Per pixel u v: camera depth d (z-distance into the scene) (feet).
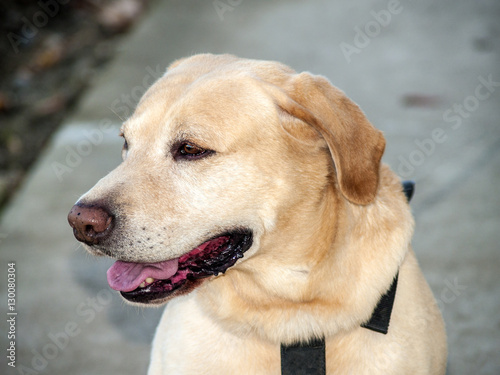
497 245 13.38
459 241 13.61
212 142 7.70
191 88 8.07
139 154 8.06
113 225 7.54
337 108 8.02
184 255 8.13
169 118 7.94
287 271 8.03
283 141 7.91
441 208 14.66
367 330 8.00
